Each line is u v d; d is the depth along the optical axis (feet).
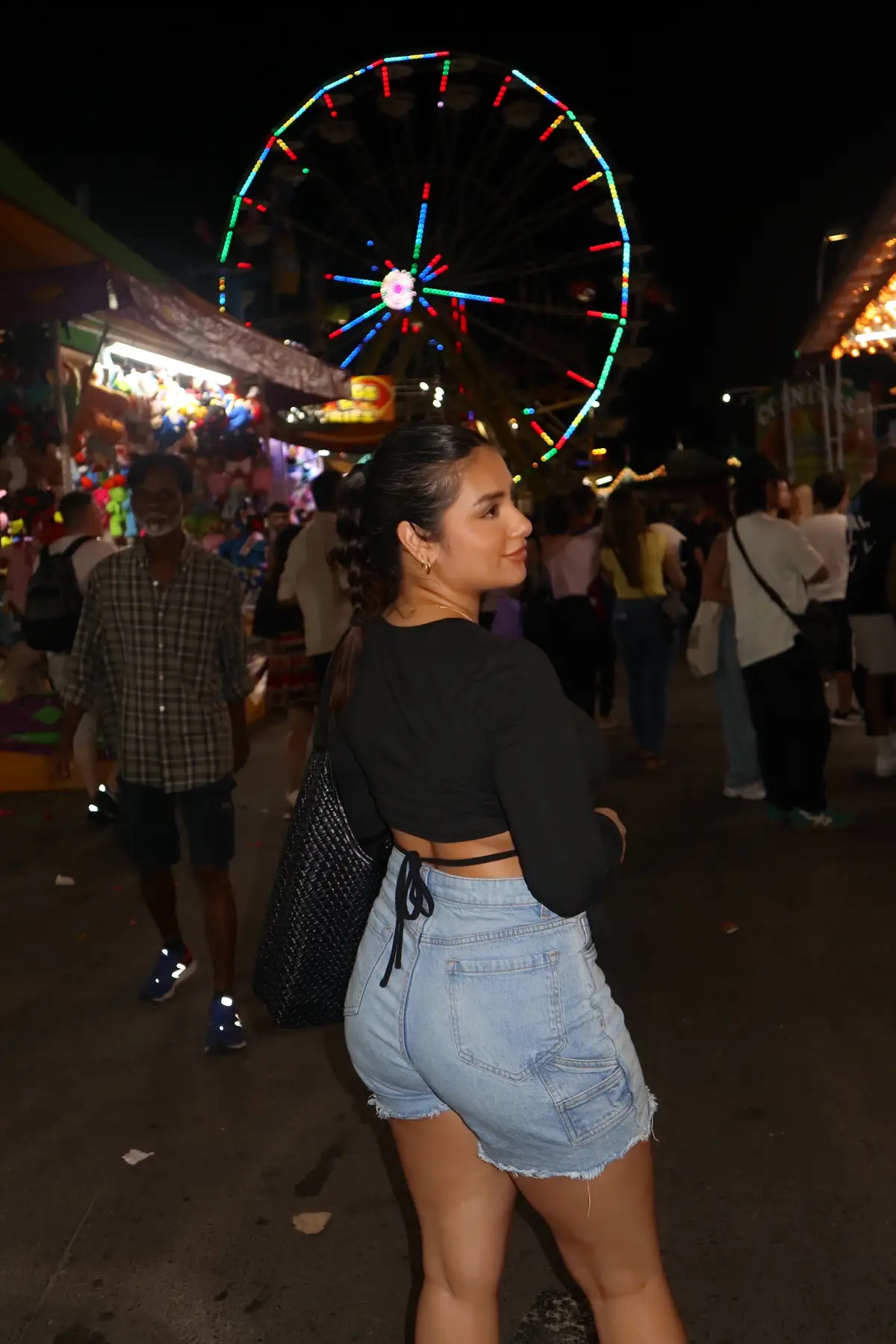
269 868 18.44
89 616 12.35
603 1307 5.60
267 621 21.30
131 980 14.26
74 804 23.11
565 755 5.03
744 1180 9.45
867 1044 11.66
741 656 19.26
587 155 54.03
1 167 23.00
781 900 15.92
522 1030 5.14
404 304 56.54
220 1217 9.34
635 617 24.18
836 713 28.04
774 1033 12.00
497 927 5.19
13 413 24.98
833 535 26.71
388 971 5.45
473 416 59.31
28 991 14.08
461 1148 5.78
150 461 12.03
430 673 5.23
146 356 32.45
